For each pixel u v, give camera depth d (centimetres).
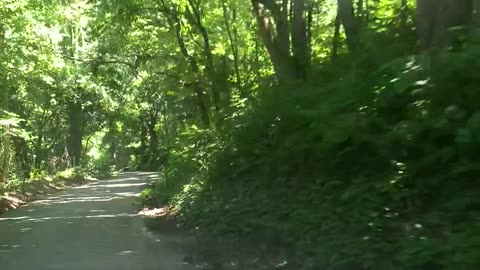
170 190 2253
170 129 4688
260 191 1204
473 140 598
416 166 746
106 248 1328
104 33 2586
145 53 2716
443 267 571
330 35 1594
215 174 1530
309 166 1062
